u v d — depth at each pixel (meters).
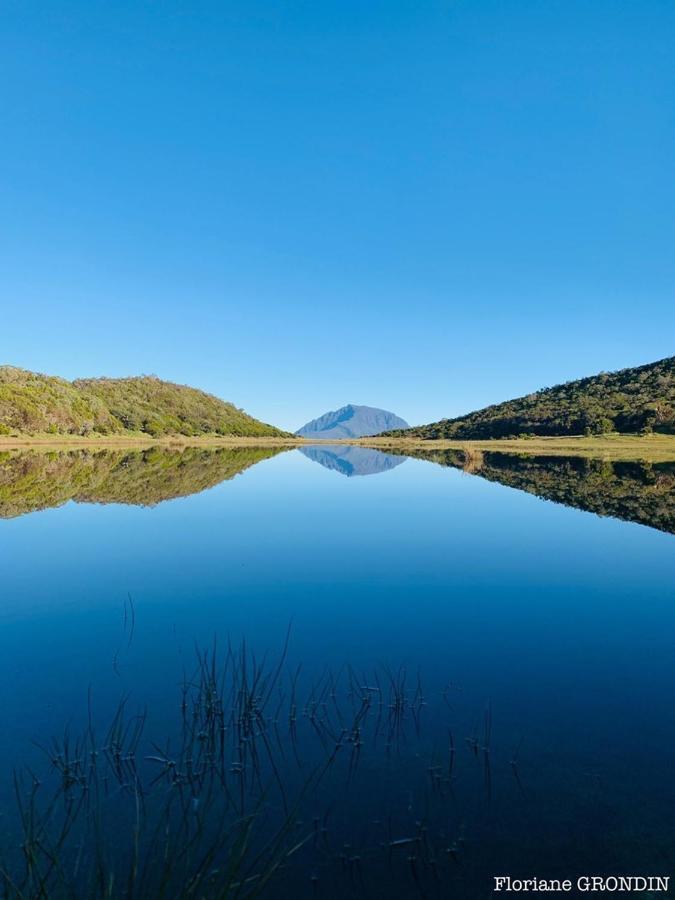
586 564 11.03
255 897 3.20
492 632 7.46
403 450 73.19
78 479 26.56
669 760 4.54
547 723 5.12
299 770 4.40
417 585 9.64
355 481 27.66
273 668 6.30
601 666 6.38
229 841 3.63
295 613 8.20
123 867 3.39
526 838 3.69
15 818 3.81
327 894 3.26
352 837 3.69
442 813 3.92
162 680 5.96
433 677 6.08
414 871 3.43
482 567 10.84
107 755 4.57
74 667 6.30
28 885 3.19
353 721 5.14
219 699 5.48
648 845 3.62
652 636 7.32
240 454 56.19
